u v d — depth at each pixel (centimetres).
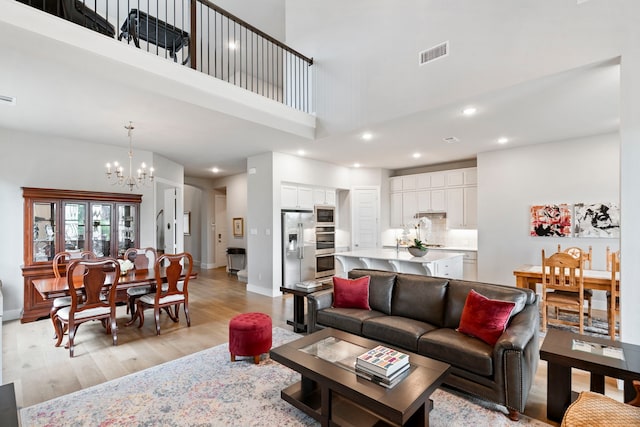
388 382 189
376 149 589
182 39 425
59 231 461
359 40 448
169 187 745
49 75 285
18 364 312
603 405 168
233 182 892
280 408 239
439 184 710
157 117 400
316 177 690
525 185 564
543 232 542
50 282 360
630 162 259
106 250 505
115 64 298
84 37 279
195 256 1039
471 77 345
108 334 394
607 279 358
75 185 505
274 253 601
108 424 221
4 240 446
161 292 405
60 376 288
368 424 203
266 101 439
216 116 398
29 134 467
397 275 364
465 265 643
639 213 254
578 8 285
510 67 320
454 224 687
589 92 336
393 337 294
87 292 339
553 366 220
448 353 253
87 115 391
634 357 208
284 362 226
